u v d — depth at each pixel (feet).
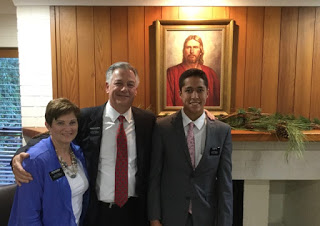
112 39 6.83
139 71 6.93
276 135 5.75
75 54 6.85
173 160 4.30
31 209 3.50
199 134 4.39
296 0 6.64
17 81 8.50
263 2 6.66
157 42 6.64
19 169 3.46
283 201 8.31
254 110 6.43
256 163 6.22
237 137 5.79
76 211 4.02
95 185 4.39
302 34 6.81
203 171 4.27
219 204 4.36
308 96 6.99
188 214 4.31
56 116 3.64
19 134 8.75
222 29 6.63
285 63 6.89
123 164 4.41
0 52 8.32
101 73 6.91
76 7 6.73
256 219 6.51
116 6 6.75
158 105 6.85
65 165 3.90
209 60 6.75
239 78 6.92
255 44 6.82
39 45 6.85
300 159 6.19
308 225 6.93
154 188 4.39
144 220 4.70
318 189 6.49
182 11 6.74
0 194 5.47
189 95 4.22
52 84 6.93
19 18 6.75
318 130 6.13
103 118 4.58
